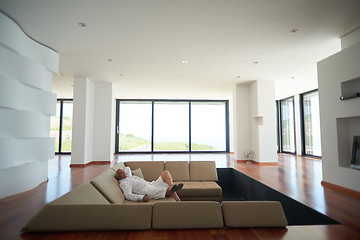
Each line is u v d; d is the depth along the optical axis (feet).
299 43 13.51
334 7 9.71
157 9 9.85
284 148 33.78
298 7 9.72
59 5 9.52
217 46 13.97
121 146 33.58
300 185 12.69
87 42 13.34
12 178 11.30
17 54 11.33
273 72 19.75
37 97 12.84
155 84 24.47
